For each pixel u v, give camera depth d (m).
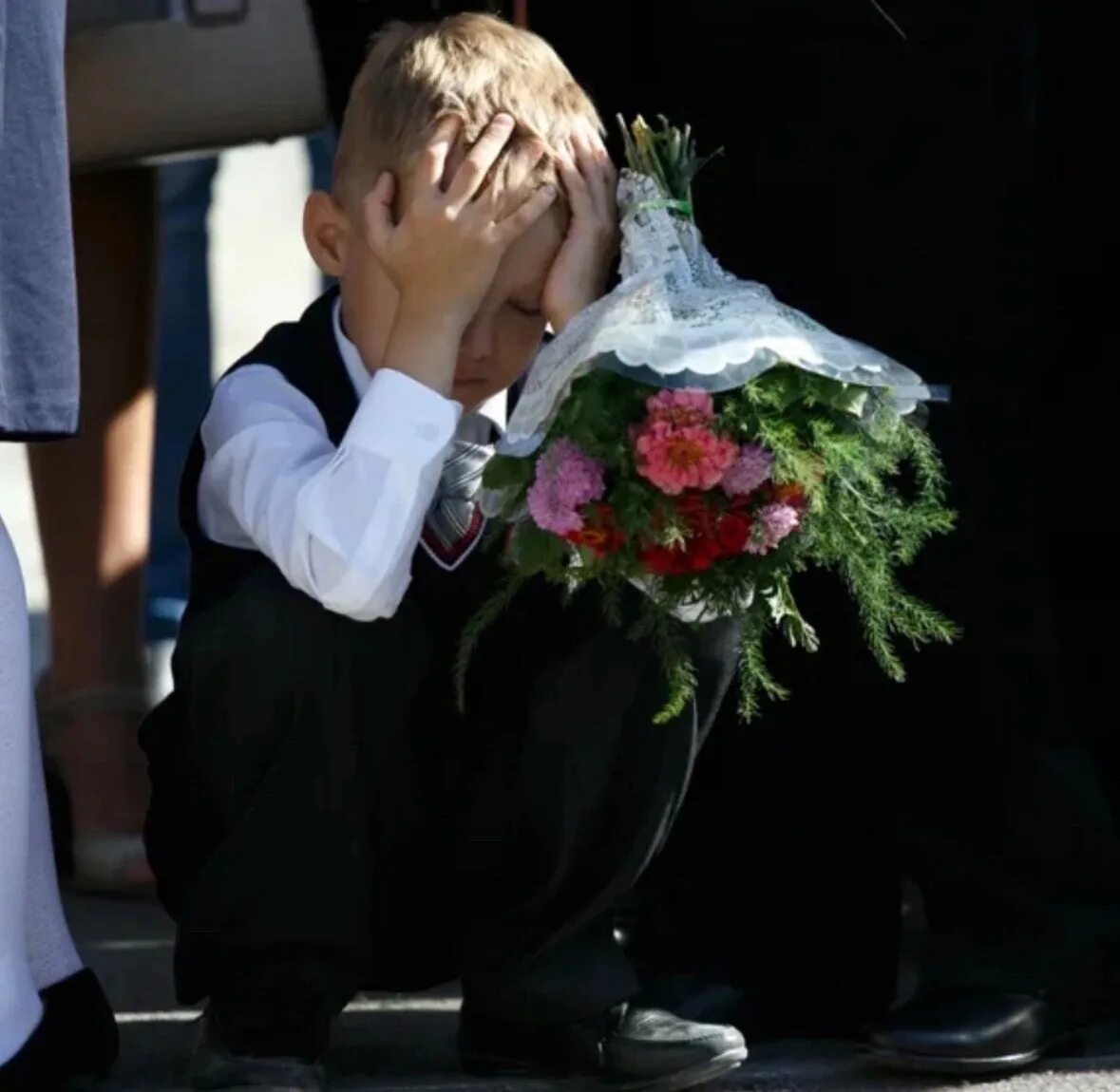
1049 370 7.61
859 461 6.22
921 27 7.09
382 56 6.99
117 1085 7.03
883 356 6.25
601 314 6.15
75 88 8.29
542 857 6.72
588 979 6.86
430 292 6.45
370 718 6.56
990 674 7.33
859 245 7.21
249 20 8.22
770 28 7.18
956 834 7.43
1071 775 7.43
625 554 6.13
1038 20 7.24
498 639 6.86
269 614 6.45
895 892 7.83
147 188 9.59
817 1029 7.61
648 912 7.72
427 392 6.43
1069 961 7.38
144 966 8.53
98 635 9.59
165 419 13.40
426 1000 8.21
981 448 7.27
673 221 6.50
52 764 9.74
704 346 6.01
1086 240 7.55
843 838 7.62
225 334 20.05
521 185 6.50
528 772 6.66
